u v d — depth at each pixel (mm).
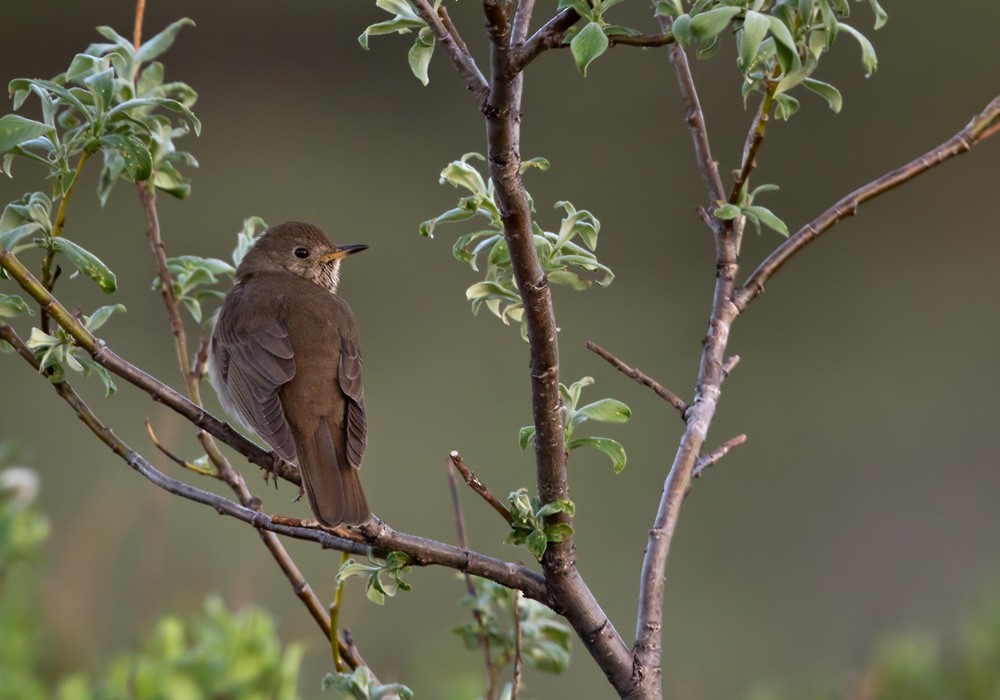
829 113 22297
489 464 15320
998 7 22656
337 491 6031
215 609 6281
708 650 13453
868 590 14273
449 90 22094
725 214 5938
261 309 7855
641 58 22031
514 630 6574
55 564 7781
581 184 20953
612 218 20359
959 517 15391
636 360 17234
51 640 6824
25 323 16312
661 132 21688
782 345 18250
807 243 6477
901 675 6227
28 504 6902
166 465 8562
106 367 6012
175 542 12305
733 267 6500
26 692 5848
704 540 14836
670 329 17938
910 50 22594
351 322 7934
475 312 5930
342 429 7309
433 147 21422
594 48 4840
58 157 5910
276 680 5941
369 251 19016
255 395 7406
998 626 6227
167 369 15711
